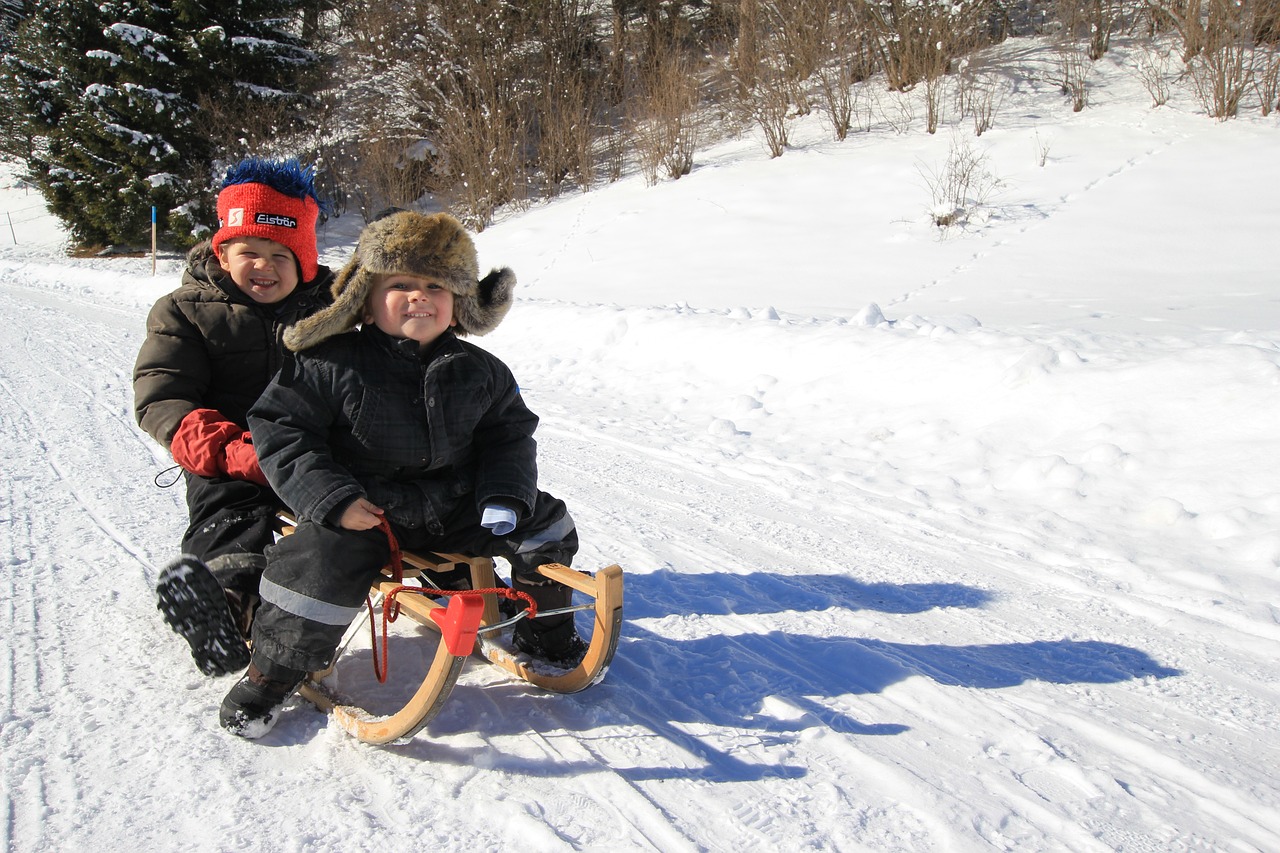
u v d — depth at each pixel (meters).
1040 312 7.61
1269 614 3.36
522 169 18.52
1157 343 5.47
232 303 3.03
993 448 4.98
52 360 8.31
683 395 6.70
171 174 19.92
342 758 2.45
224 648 2.67
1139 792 2.37
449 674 2.26
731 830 2.18
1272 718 2.75
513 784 2.35
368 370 2.51
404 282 2.49
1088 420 4.91
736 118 18.28
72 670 2.89
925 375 5.85
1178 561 3.78
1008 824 2.23
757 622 3.37
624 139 18.56
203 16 19.73
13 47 22.91
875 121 16.38
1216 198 11.20
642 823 2.20
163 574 2.59
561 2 19.28
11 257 21.66
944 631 3.31
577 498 4.75
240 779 2.35
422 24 19.42
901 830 2.20
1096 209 11.44
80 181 20.48
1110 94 15.12
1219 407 4.63
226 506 2.90
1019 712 2.76
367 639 3.14
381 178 19.59
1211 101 14.05
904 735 2.62
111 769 2.38
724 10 19.34
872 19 17.62
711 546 4.11
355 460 2.54
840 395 6.03
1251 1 13.66
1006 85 16.11
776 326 7.19
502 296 2.69
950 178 12.47
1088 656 3.12
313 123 20.42
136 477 4.97
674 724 2.65
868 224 12.43
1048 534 4.12
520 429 2.71
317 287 3.15
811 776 2.40
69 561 3.76
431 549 2.73
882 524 4.34
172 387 2.90
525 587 2.82
